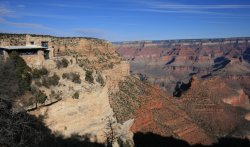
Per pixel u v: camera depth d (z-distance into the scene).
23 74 43.59
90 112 51.22
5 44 61.31
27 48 48.88
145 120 100.69
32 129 39.50
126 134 71.75
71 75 50.66
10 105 37.62
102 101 55.09
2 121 33.09
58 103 45.47
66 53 92.12
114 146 57.03
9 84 39.00
